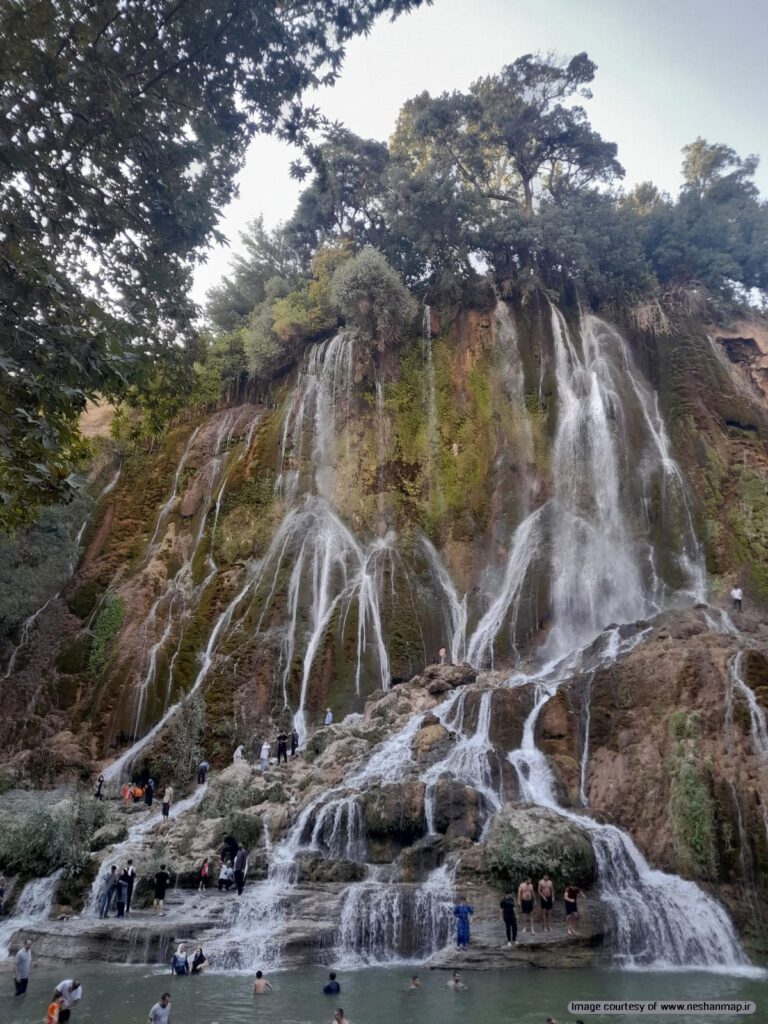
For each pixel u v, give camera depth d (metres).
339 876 17.95
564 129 48.56
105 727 31.31
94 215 14.72
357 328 42.66
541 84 48.59
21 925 17.36
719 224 47.75
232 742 29.00
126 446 44.12
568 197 48.81
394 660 31.81
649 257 48.06
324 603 34.12
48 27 12.79
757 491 35.84
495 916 15.95
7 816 22.55
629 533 35.69
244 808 22.19
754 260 48.41
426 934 15.70
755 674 20.89
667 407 40.59
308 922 15.77
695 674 21.72
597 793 20.69
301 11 15.61
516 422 41.03
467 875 17.27
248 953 14.71
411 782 20.02
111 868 17.78
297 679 31.34
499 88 48.53
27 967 12.82
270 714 30.25
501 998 12.12
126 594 36.66
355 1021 10.63
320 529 37.00
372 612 33.12
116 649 34.44
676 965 15.56
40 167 13.53
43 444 11.47
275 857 19.23
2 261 11.98
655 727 21.09
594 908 15.99
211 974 14.09
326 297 45.31
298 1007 11.52
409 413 41.81
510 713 23.22
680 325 43.75
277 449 41.09
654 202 52.91
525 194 50.44
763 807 18.55
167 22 14.48
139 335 15.16
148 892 18.11
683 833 18.44
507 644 32.78
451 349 43.88
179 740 28.56
